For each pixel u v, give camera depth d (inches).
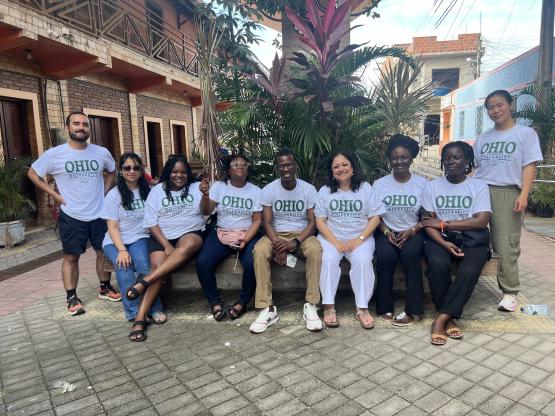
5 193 288.8
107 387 111.9
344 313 153.9
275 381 111.0
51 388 112.7
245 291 153.1
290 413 97.6
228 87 211.5
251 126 203.6
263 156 205.3
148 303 144.4
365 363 118.0
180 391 108.5
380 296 146.3
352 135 202.7
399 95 206.7
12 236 290.7
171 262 144.5
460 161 141.0
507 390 102.7
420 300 139.6
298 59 181.5
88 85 427.2
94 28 358.6
